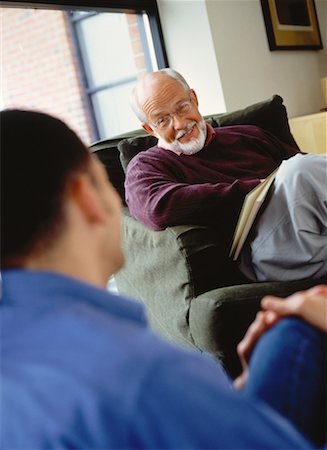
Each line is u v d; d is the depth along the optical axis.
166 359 0.36
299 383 0.54
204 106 3.02
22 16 3.63
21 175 0.43
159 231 1.53
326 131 2.85
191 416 0.34
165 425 0.33
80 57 3.89
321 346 0.56
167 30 3.01
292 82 3.47
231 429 0.35
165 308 1.56
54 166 0.44
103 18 3.57
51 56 3.79
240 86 3.02
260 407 0.39
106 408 0.33
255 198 1.31
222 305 1.21
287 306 0.59
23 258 0.44
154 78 1.85
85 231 0.47
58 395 0.34
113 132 3.90
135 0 2.88
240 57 3.03
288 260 1.31
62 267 0.45
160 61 3.06
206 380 0.36
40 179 0.43
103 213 0.48
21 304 0.40
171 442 0.33
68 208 0.45
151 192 1.59
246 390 0.56
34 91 3.77
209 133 1.90
